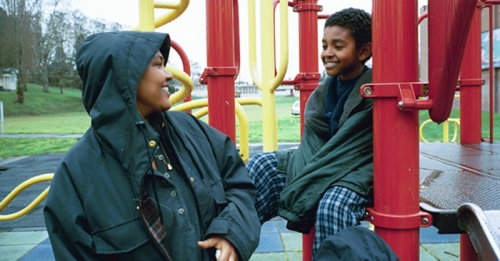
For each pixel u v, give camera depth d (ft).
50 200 3.71
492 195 4.69
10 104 104.99
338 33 5.44
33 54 113.60
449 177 5.79
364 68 5.69
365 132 5.01
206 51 6.50
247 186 4.69
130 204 3.78
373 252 3.79
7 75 123.75
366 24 5.47
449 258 10.53
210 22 6.38
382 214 4.20
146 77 4.10
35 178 8.56
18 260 11.18
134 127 3.82
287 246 11.73
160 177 3.95
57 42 119.03
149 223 3.81
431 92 3.99
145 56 3.89
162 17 7.94
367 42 5.49
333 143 5.06
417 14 4.15
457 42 3.71
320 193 4.86
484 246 3.54
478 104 9.11
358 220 4.57
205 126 4.86
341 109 5.42
